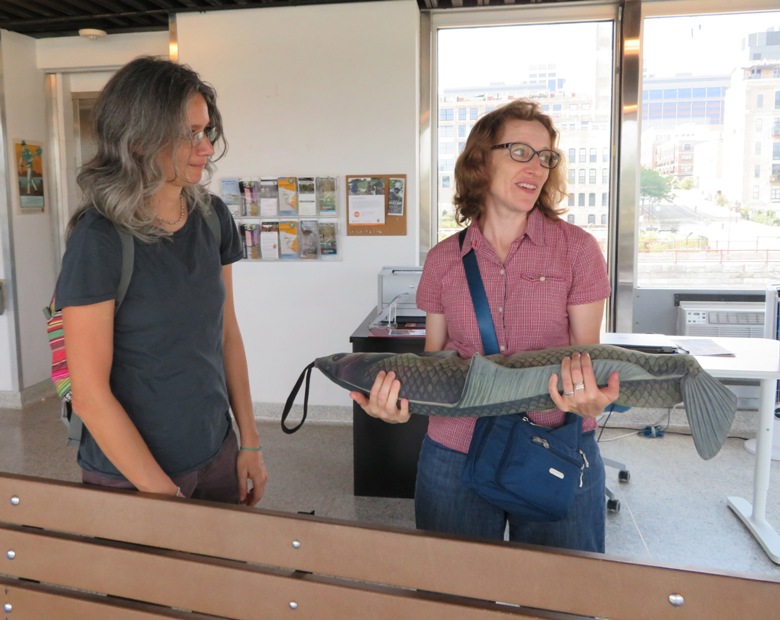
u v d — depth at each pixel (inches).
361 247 169.6
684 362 47.9
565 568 39.2
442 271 61.9
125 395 53.2
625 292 170.7
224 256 63.2
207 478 59.5
